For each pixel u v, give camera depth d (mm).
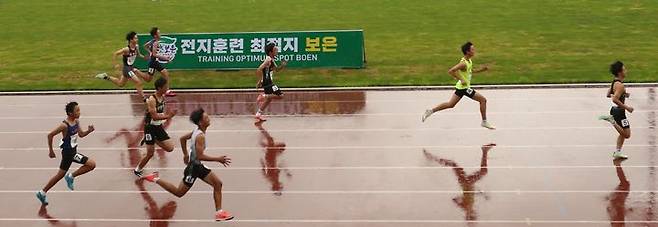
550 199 11594
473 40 26547
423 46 25812
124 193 12477
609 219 10773
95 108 18641
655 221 10648
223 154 14453
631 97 18000
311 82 20844
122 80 19156
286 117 17203
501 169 13078
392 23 30797
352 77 21328
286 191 12344
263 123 16703
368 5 35562
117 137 15930
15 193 12672
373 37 27906
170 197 12227
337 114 17328
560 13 31484
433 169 13180
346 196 12008
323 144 14938
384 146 14664
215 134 15898
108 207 11875
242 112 17781
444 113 17078
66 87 21047
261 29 30406
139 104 18953
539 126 15773
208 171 11031
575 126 15695
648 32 26844
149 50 19453
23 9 36906
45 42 28578
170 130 16312
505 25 29328
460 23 30172
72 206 11969
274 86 16750
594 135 14984
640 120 15953
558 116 16562
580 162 13320
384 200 11773
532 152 13984
